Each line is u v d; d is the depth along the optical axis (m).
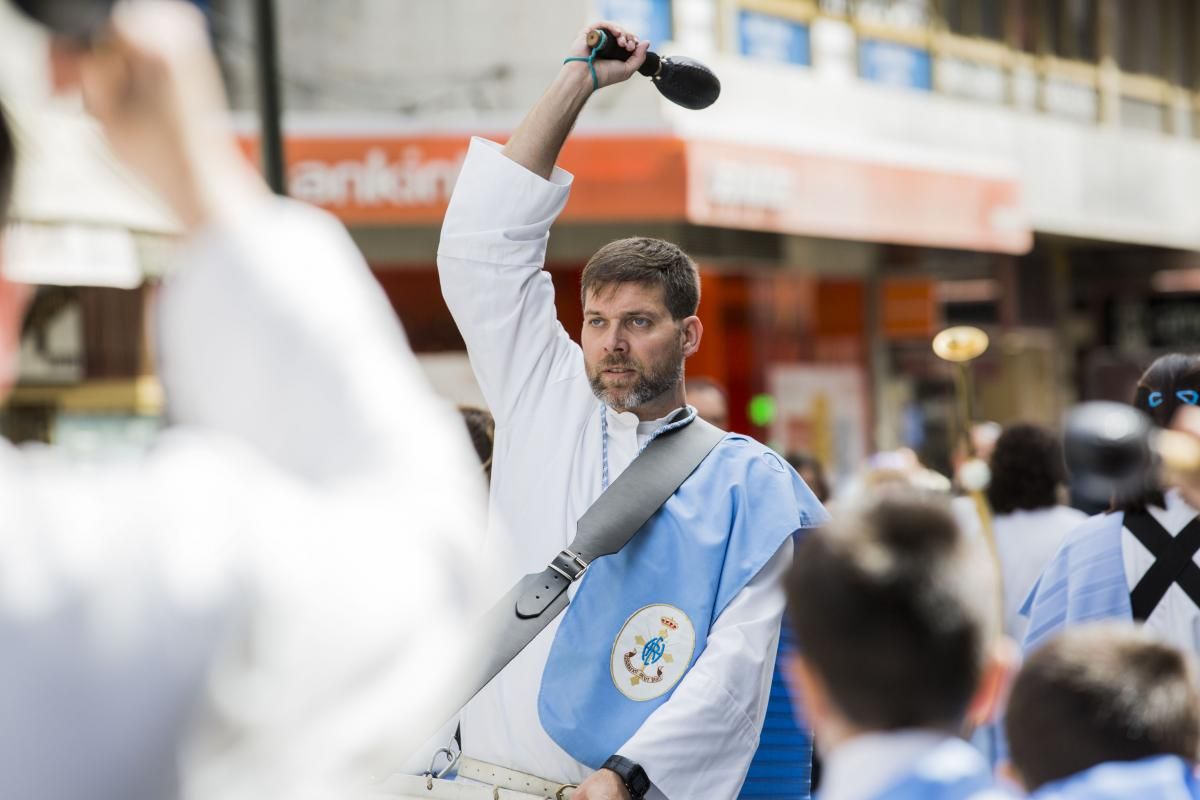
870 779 3.83
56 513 2.15
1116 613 8.27
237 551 2.19
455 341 24.64
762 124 26.70
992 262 35.16
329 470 2.38
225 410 2.35
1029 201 33.94
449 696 2.51
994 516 12.56
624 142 23.09
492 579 3.15
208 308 2.34
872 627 3.81
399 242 24.50
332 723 2.31
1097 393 28.03
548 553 7.13
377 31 24.47
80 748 2.10
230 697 2.20
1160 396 8.16
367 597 2.31
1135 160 37.16
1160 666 4.61
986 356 34.81
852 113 29.64
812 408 29.72
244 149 23.28
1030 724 4.62
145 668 2.12
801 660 3.98
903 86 31.38
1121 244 38.25
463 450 2.60
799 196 24.97
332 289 2.42
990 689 4.08
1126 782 4.44
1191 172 39.25
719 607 6.76
